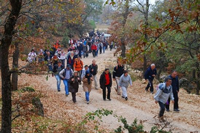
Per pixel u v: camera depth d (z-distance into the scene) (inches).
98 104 525.0
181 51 751.7
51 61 263.1
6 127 204.2
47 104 479.5
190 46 689.0
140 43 231.9
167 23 220.5
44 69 238.2
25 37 266.8
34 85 654.5
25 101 271.1
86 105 512.7
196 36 688.4
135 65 1027.3
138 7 692.1
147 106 519.8
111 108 498.9
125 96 563.2
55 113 430.3
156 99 416.8
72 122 392.2
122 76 564.1
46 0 321.1
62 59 844.6
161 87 409.1
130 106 517.3
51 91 614.2
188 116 455.2
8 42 200.1
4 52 199.9
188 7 203.3
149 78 628.7
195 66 748.0
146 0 676.7
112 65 1060.5
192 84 955.3
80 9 372.5
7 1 291.9
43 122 355.9
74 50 1111.6
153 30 231.8
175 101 476.7
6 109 204.2
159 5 674.8
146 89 643.5
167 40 664.4
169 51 737.0
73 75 522.9
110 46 1647.4
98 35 1907.0
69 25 1555.1
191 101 561.0
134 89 674.8
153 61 1007.0
